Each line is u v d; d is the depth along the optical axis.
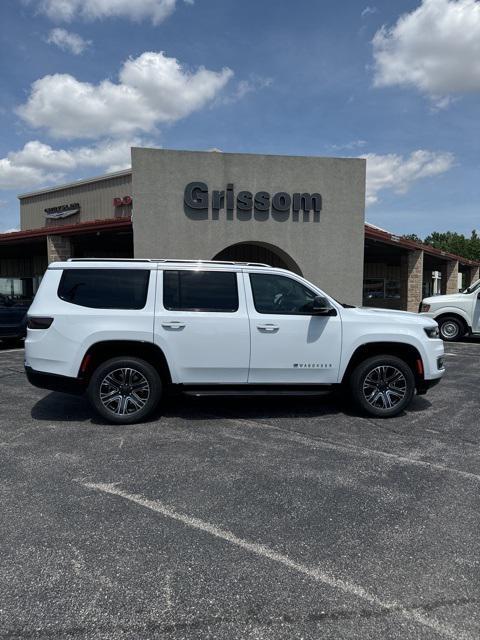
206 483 3.98
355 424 5.71
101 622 2.38
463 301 13.80
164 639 2.27
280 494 3.79
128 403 5.65
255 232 13.55
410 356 6.07
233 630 2.33
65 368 5.48
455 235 59.78
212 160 13.20
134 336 5.52
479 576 2.76
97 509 3.52
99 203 23.50
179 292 5.68
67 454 4.64
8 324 12.16
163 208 13.02
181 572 2.78
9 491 3.81
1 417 5.91
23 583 2.67
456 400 6.93
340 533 3.21
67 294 5.58
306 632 2.32
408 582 2.70
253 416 6.04
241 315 5.68
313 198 13.75
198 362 5.63
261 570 2.80
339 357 5.82
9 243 18.61
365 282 27.92
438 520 3.39
